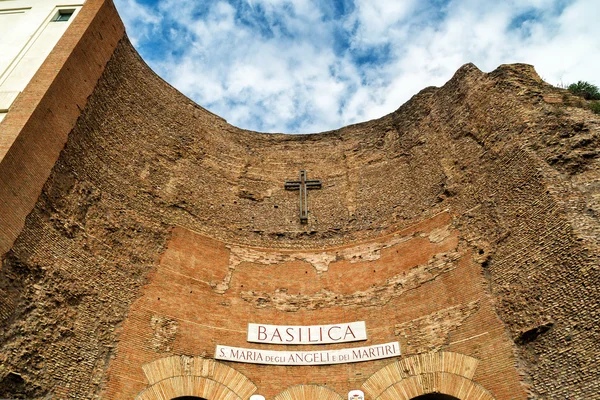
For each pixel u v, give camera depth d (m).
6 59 16.77
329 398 14.52
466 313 14.55
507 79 18.41
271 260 18.61
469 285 14.98
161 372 14.12
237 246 18.83
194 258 17.47
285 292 17.52
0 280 12.08
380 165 21.81
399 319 15.84
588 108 16.31
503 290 14.10
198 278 16.92
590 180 14.21
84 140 16.52
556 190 14.33
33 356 12.12
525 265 13.92
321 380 14.95
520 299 13.53
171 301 15.77
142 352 14.20
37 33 17.84
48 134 14.84
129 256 15.98
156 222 17.59
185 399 14.44
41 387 11.91
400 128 22.48
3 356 11.53
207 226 19.00
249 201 21.19
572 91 17.59
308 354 15.58
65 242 14.34
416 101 22.62
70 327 13.27
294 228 20.28
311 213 20.98
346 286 17.52
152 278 15.98
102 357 13.48
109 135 17.86
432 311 15.36
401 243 17.89
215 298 16.66
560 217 13.66
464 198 17.20
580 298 12.16
